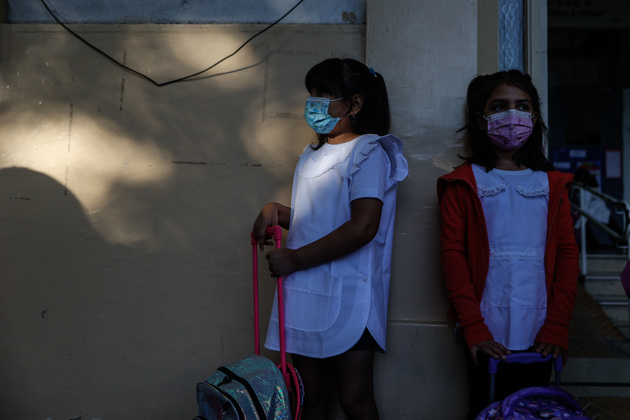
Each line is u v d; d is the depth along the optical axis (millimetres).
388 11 2443
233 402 1705
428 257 2396
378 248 2088
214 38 2588
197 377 2527
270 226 2158
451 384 2361
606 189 8250
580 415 1726
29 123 2623
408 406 2375
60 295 2580
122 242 2572
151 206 2570
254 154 2547
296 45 2559
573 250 2100
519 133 2105
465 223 2145
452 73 2412
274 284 2504
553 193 2113
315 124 2078
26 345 2580
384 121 2217
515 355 1912
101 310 2566
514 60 2729
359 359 1992
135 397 2545
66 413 2559
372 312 1974
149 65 2604
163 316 2547
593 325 4348
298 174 2199
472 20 2424
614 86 8852
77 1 2666
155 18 2648
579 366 3377
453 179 2145
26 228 2602
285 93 2551
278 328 2041
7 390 2578
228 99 2568
